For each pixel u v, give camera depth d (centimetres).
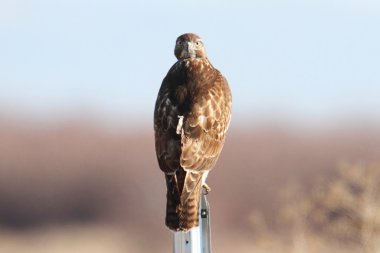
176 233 1232
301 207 1756
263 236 1767
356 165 1806
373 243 1723
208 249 1237
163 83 1424
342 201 1731
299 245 1742
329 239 1742
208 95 1389
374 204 1727
